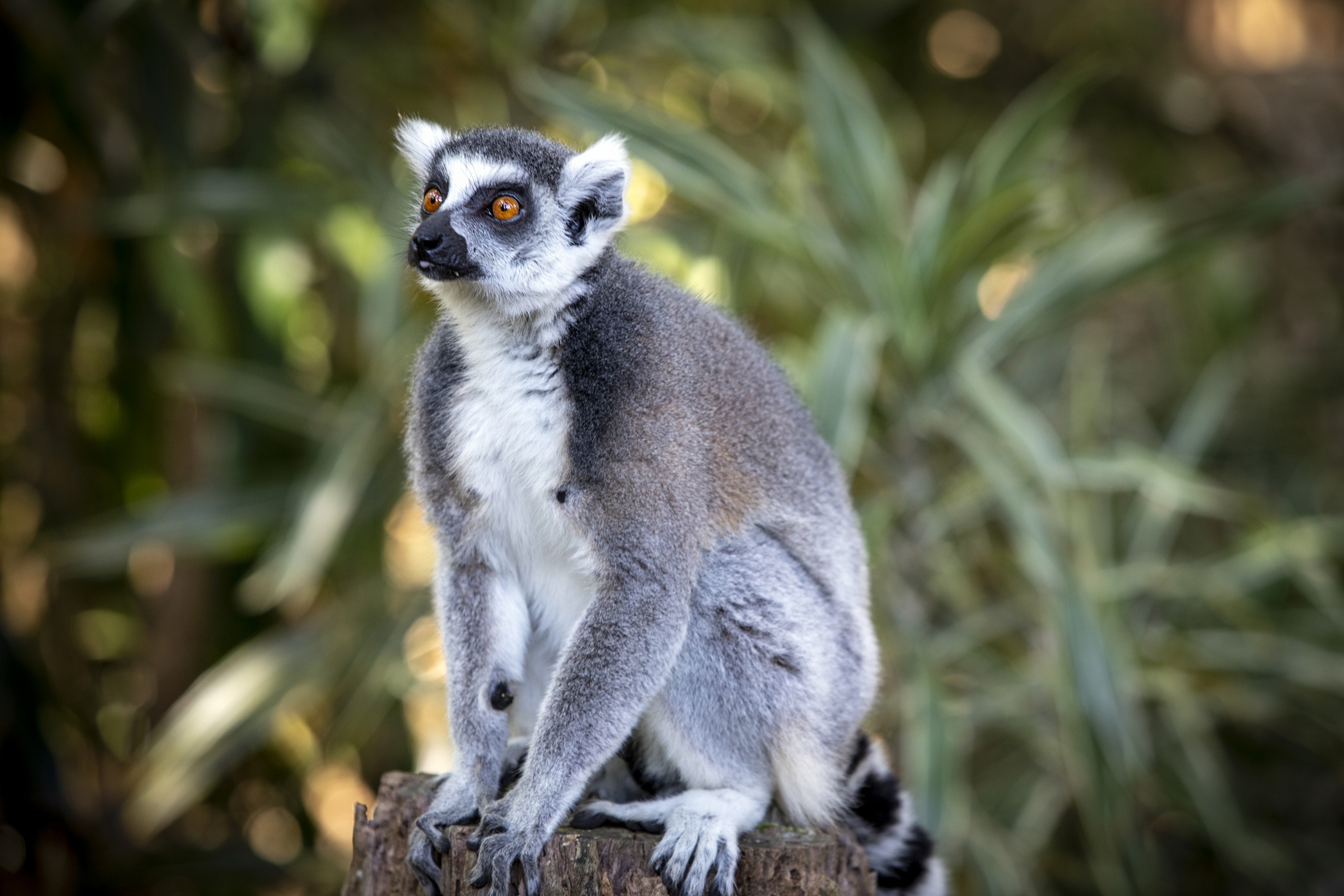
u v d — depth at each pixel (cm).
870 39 1403
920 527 917
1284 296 1558
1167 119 1473
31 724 1096
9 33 1102
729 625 540
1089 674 781
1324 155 1545
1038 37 1526
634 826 529
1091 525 1029
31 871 1102
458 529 551
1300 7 1911
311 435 1082
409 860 510
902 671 874
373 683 1007
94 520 1223
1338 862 1227
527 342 547
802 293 1009
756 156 1238
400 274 973
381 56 1172
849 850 533
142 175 1145
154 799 973
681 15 1255
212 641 1227
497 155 576
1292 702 1169
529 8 1113
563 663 512
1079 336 1212
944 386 901
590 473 517
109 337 1250
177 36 1123
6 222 1360
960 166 1286
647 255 1001
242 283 1104
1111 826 783
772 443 577
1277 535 1019
